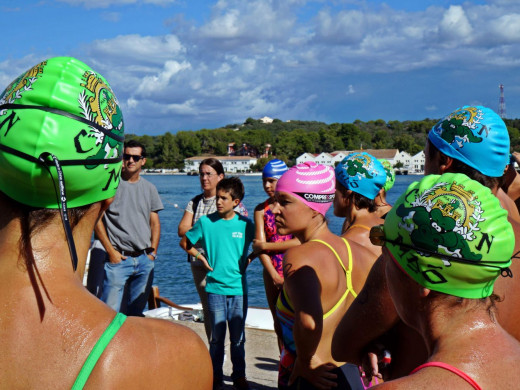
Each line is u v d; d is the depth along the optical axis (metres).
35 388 1.05
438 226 1.22
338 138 199.62
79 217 1.15
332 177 2.70
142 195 5.61
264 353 5.54
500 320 1.78
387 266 1.39
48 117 1.07
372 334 1.89
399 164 153.62
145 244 5.62
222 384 4.72
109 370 1.07
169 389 1.15
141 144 5.55
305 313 2.26
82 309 1.11
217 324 4.76
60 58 1.15
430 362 1.19
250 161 180.25
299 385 2.38
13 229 1.10
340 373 2.38
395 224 1.32
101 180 1.15
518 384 1.14
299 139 192.62
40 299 1.09
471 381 1.13
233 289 4.75
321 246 2.50
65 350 1.07
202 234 4.89
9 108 1.09
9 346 1.06
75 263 1.09
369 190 3.19
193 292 14.62
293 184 2.64
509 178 3.51
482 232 1.21
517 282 1.83
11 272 1.09
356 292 2.52
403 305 1.36
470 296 1.23
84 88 1.12
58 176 1.04
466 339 1.21
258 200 49.00
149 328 1.17
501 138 2.18
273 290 4.91
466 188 1.27
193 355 1.21
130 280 5.69
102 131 1.13
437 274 1.23
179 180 121.50
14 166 1.05
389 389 1.15
